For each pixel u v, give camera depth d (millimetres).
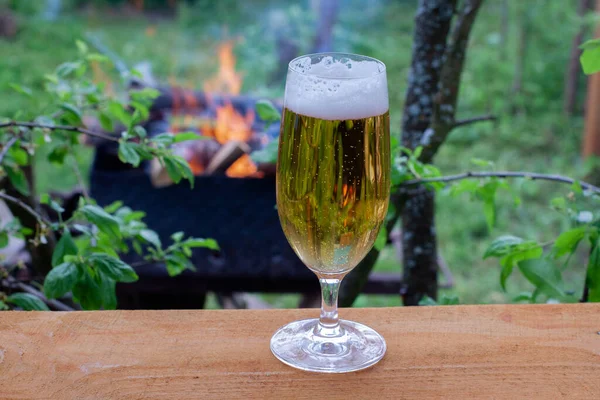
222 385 637
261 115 1098
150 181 1747
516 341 684
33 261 1346
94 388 632
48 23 5949
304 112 648
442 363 661
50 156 1162
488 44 5066
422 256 1502
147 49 5473
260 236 1753
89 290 903
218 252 1757
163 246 1748
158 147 1037
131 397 625
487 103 4438
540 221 3344
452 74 1269
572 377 648
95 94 1188
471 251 3180
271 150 1108
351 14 6105
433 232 1500
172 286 1766
